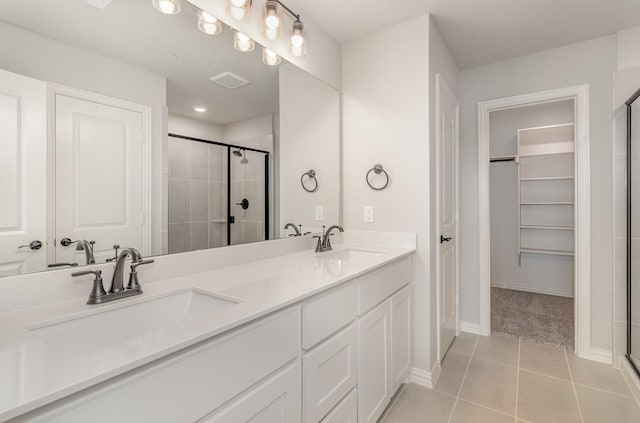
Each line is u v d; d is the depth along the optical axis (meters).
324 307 1.19
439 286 2.17
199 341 0.74
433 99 2.06
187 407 0.73
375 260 1.63
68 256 1.02
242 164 1.64
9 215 0.90
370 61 2.18
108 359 0.63
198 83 1.42
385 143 2.12
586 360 2.25
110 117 1.12
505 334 2.72
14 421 0.50
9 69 0.90
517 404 1.76
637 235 2.00
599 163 2.25
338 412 1.26
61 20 1.00
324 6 1.86
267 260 1.71
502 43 2.34
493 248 4.25
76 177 1.04
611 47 2.22
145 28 1.21
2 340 0.73
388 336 1.68
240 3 1.43
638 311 1.98
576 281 2.33
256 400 0.90
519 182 4.00
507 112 4.10
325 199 2.17
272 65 1.76
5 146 0.89
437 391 1.89
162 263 1.26
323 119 2.14
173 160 1.33
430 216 1.99
